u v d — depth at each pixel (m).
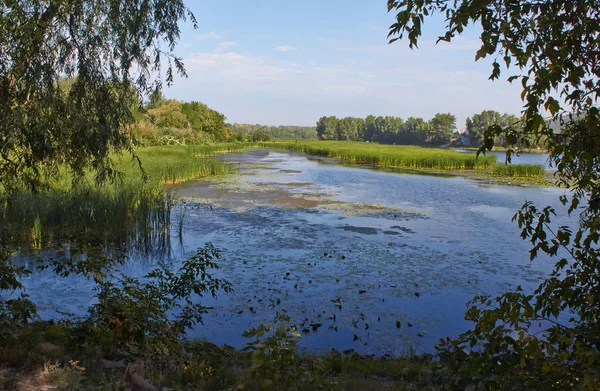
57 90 5.08
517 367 2.79
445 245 12.26
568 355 2.52
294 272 9.70
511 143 2.49
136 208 14.12
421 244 12.35
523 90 2.29
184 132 63.62
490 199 20.81
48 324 6.03
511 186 26.09
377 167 40.00
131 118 5.59
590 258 2.64
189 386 4.30
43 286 8.38
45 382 3.86
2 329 4.86
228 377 4.63
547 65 2.29
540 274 9.75
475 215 16.81
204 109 83.56
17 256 10.45
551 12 2.24
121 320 4.96
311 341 6.54
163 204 14.65
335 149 59.66
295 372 3.72
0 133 4.68
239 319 7.24
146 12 5.54
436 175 32.84
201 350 5.50
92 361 4.59
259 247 11.84
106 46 5.33
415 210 17.80
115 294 5.35
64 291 8.14
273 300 8.06
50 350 4.58
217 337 6.56
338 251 11.48
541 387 2.56
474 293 8.56
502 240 12.89
